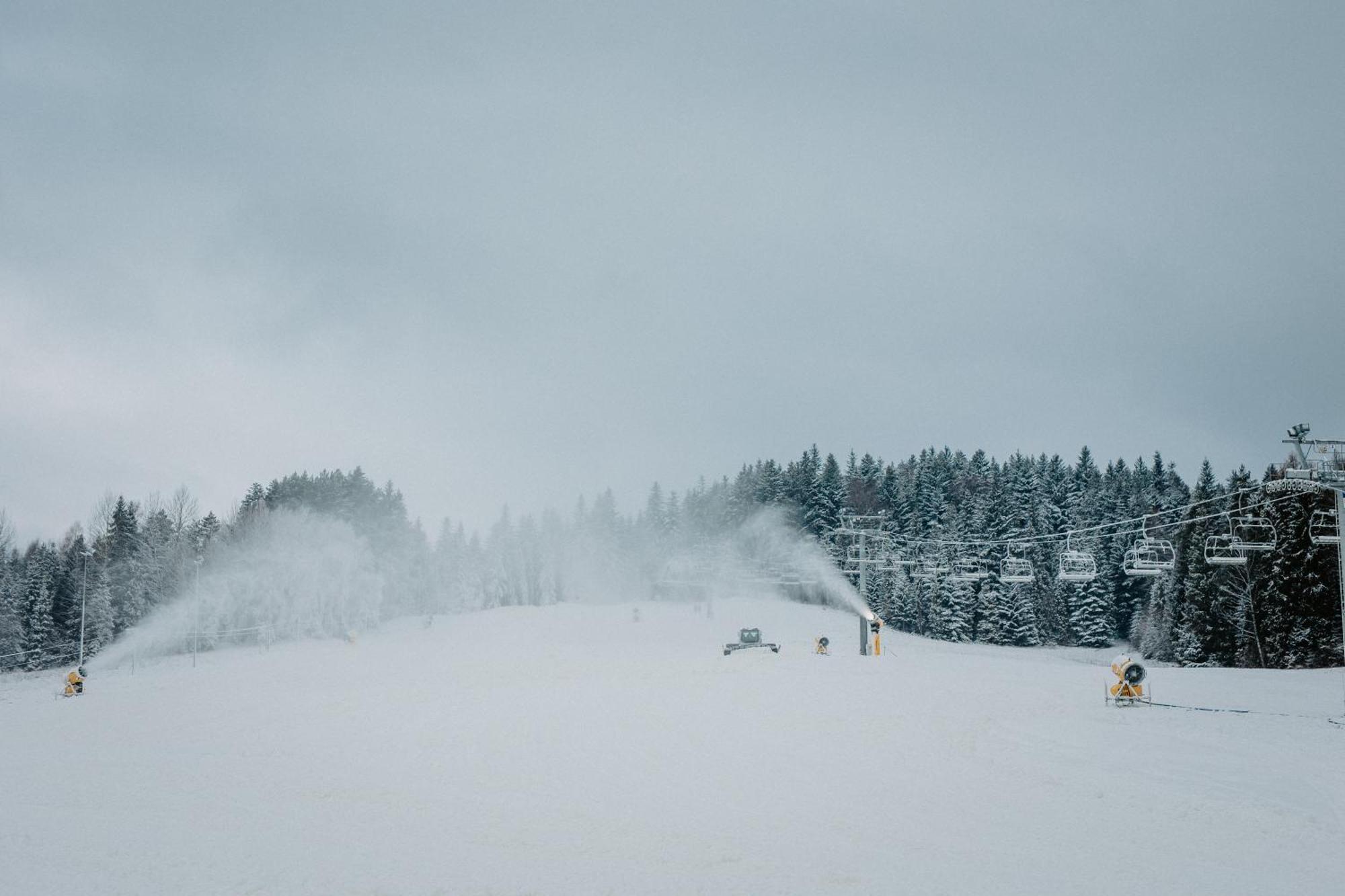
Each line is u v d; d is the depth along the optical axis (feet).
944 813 53.06
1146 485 428.56
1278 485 94.58
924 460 451.12
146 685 146.82
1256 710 88.17
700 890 41.06
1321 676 124.47
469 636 242.17
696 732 80.53
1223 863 43.52
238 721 94.02
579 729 83.20
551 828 51.42
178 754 77.10
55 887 42.57
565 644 207.72
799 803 56.03
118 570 291.79
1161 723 80.69
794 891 40.65
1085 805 53.88
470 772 66.39
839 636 238.89
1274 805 52.65
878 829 50.08
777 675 125.08
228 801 59.67
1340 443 82.38
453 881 42.60
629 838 49.32
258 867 45.03
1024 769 63.41
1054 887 40.55
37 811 57.88
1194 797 54.95
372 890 41.57
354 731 84.64
